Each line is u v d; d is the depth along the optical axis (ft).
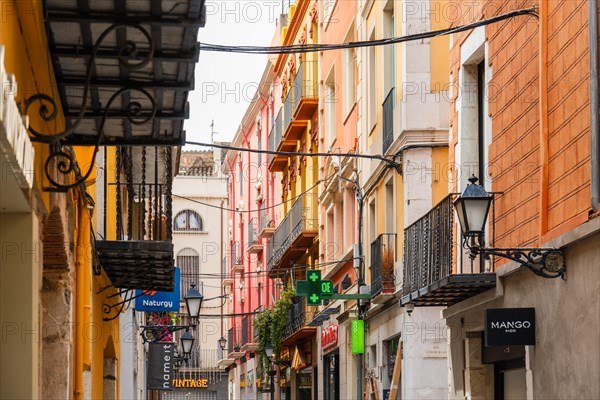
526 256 61.16
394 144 110.93
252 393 266.98
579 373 57.52
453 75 85.25
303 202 184.96
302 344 194.80
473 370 80.02
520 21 69.36
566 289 59.88
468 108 82.02
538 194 65.16
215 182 358.02
